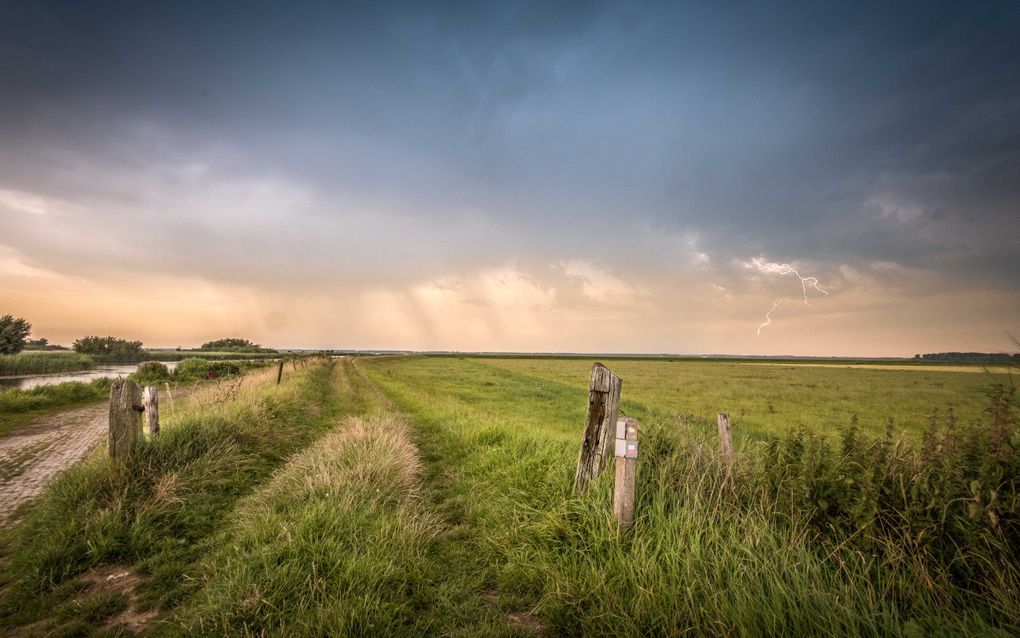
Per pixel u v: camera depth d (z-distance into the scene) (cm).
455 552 434
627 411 1653
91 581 379
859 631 262
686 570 325
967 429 340
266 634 293
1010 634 240
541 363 7131
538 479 583
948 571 291
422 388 2375
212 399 1045
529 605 353
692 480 440
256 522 448
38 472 699
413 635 305
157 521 484
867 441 379
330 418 1241
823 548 329
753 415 1739
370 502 493
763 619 276
